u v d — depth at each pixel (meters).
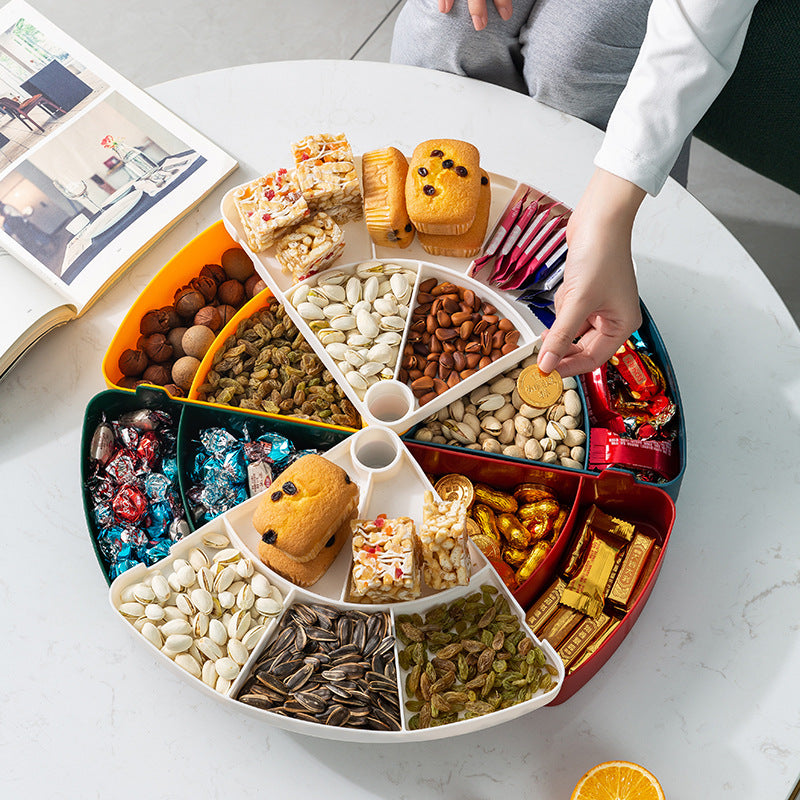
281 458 1.15
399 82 1.47
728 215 2.08
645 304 1.29
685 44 1.00
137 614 1.01
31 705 1.06
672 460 1.16
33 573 1.14
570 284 1.06
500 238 1.25
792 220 2.07
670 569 1.13
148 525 1.12
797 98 1.46
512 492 1.20
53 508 1.19
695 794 1.00
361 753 1.03
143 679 1.08
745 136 1.60
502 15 1.36
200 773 1.02
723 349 1.26
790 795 0.99
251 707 0.94
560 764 1.02
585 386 1.23
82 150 1.41
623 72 1.39
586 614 1.06
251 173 1.42
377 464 1.20
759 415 1.22
